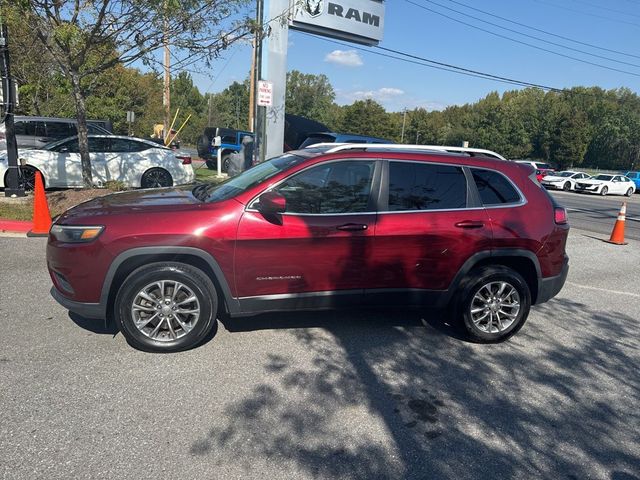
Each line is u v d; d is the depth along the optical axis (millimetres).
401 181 4422
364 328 4883
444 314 5391
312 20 12586
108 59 10781
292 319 4984
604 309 6004
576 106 80875
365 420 3311
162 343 4027
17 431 2961
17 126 13984
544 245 4680
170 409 3279
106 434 2979
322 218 4160
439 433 3227
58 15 8734
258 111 12297
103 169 11695
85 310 3912
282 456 2883
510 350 4617
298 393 3590
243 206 4023
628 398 3838
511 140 82500
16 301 5012
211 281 4066
